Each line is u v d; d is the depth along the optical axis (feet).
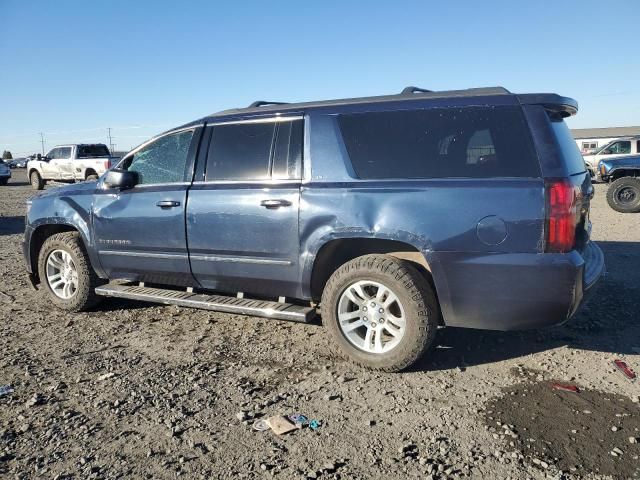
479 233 11.54
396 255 13.21
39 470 9.06
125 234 16.20
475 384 12.14
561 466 9.01
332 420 10.66
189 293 15.89
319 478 8.80
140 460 9.34
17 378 12.75
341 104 13.66
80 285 17.44
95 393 11.92
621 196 43.91
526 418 10.59
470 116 12.12
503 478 8.72
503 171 11.60
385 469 9.01
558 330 15.39
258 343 14.94
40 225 18.25
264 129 14.44
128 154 16.94
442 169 12.17
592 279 11.99
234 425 10.51
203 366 13.38
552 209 11.07
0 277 23.57
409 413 10.88
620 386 11.91
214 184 14.84
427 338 12.30
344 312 13.16
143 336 15.62
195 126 15.57
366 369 13.00
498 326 12.00
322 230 13.00
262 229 13.83
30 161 83.82
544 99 11.69
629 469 8.90
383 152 12.81
